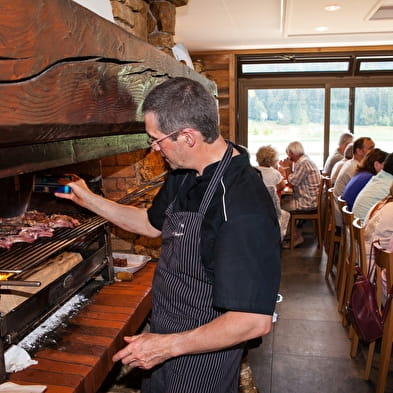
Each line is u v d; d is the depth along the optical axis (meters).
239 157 1.19
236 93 6.12
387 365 2.14
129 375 2.10
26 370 1.27
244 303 1.03
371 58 5.79
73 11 0.98
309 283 3.69
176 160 1.18
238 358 1.34
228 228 1.08
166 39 2.55
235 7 3.60
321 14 3.84
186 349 1.09
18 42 0.78
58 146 1.17
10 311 1.20
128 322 1.58
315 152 6.26
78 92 1.02
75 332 1.49
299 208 4.63
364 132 6.12
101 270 1.85
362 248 2.40
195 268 1.21
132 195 1.92
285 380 2.36
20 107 0.80
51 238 1.49
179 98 1.09
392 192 2.53
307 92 6.08
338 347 2.68
